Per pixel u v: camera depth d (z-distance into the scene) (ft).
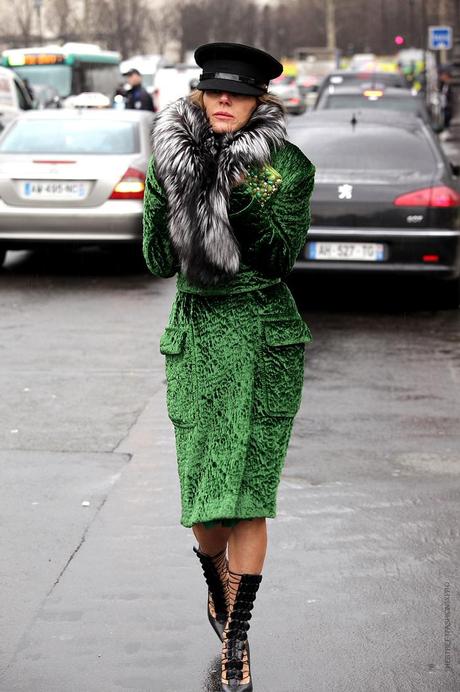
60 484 25.09
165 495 24.34
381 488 24.77
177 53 533.14
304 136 48.62
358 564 20.72
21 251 63.05
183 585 19.83
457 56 293.84
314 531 22.25
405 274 44.34
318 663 17.24
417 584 19.90
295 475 25.58
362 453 27.25
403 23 474.90
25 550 21.42
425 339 40.55
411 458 26.91
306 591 19.60
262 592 19.53
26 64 154.40
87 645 17.74
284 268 16.12
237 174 15.47
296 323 16.49
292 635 18.07
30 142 55.88
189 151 15.61
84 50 168.04
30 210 53.47
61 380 34.42
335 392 32.91
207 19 545.85
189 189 15.62
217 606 17.80
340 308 46.39
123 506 23.68
